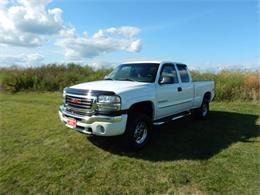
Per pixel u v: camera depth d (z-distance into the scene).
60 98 11.34
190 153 4.53
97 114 4.16
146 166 3.98
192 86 6.54
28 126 6.38
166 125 6.66
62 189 3.31
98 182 3.48
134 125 4.40
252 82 11.12
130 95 4.36
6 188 3.35
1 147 4.86
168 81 5.34
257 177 3.58
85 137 5.45
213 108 9.31
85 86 4.67
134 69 5.65
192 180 3.50
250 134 5.77
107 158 4.31
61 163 4.11
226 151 4.62
